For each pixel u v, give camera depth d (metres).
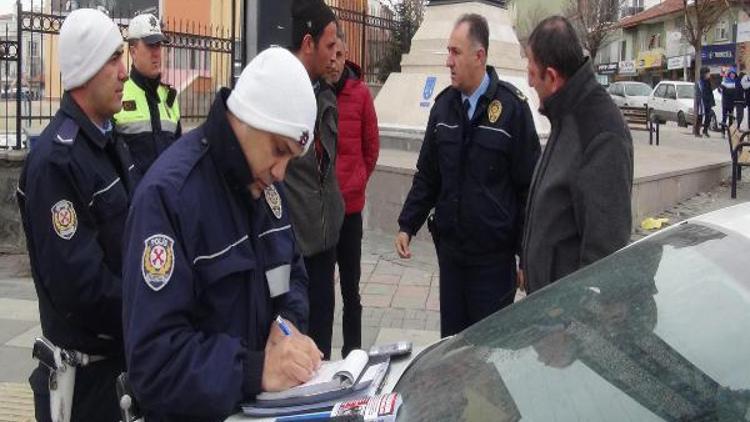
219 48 10.46
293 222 4.09
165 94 4.97
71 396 2.89
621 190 2.98
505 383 1.91
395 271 7.32
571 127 3.07
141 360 2.08
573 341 1.96
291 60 2.14
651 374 1.73
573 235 3.09
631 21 57.91
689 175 10.52
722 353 1.70
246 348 2.21
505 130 3.84
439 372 2.12
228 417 2.12
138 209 2.13
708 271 1.95
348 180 4.66
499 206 3.89
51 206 2.76
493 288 3.98
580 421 1.69
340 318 6.13
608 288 2.12
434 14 11.23
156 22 4.88
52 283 2.79
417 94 10.82
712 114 22.73
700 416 1.59
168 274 2.08
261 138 2.12
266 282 2.34
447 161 3.96
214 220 2.17
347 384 2.11
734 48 43.97
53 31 8.52
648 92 32.84
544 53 3.07
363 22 13.36
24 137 8.54
